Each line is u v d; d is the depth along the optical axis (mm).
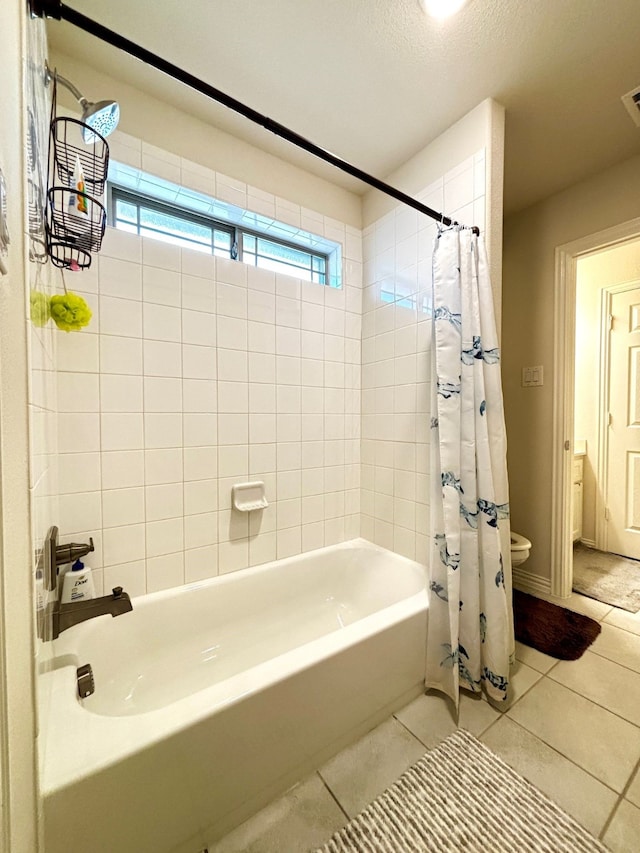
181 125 1508
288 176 1816
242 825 938
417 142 1687
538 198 2121
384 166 1845
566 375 2088
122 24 1147
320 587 1897
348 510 2105
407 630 1342
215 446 1629
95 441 1352
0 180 376
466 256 1388
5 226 406
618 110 1497
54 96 919
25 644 553
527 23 1138
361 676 1191
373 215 2025
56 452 1243
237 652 1537
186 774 848
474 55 1252
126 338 1401
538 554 2193
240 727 926
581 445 2854
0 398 414
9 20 490
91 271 1325
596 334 2777
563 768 1076
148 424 1460
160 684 1342
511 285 2311
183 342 1532
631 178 1787
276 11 1109
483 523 1377
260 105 1472
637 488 2604
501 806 968
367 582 1901
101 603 1274
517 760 1104
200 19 1136
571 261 2055
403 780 1047
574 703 1333
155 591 1490
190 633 1504
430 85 1375
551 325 2119
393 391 1921
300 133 1619
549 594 2129
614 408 2707
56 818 694
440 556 1424
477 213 1478
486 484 1369
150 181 1476
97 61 1290
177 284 1512
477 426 1384
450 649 1366
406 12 1105
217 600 1585
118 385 1390
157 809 813
